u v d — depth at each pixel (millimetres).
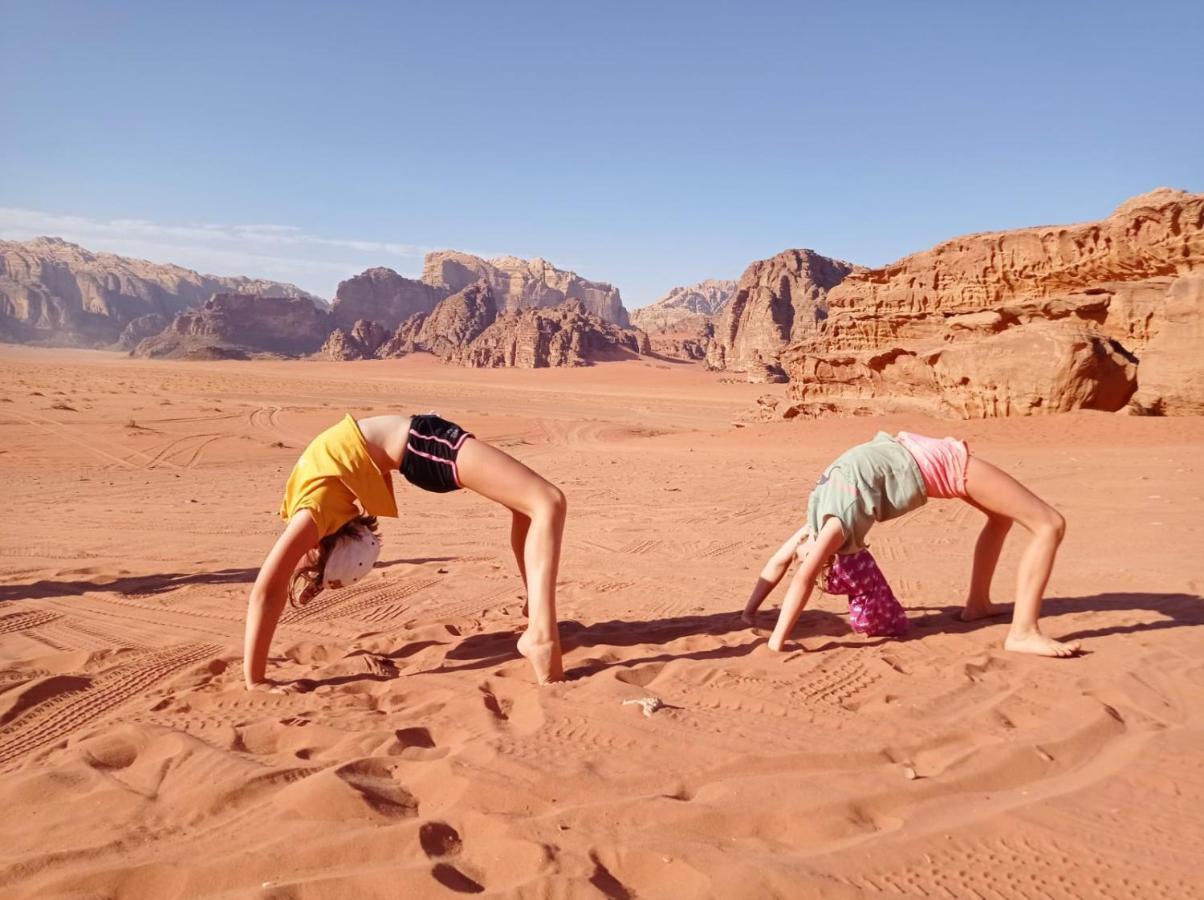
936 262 34750
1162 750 3875
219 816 3301
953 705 4539
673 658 5543
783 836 3117
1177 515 11508
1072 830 3137
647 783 3492
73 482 20250
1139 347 29047
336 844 2936
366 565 5379
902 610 6117
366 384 99688
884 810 3311
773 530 11812
